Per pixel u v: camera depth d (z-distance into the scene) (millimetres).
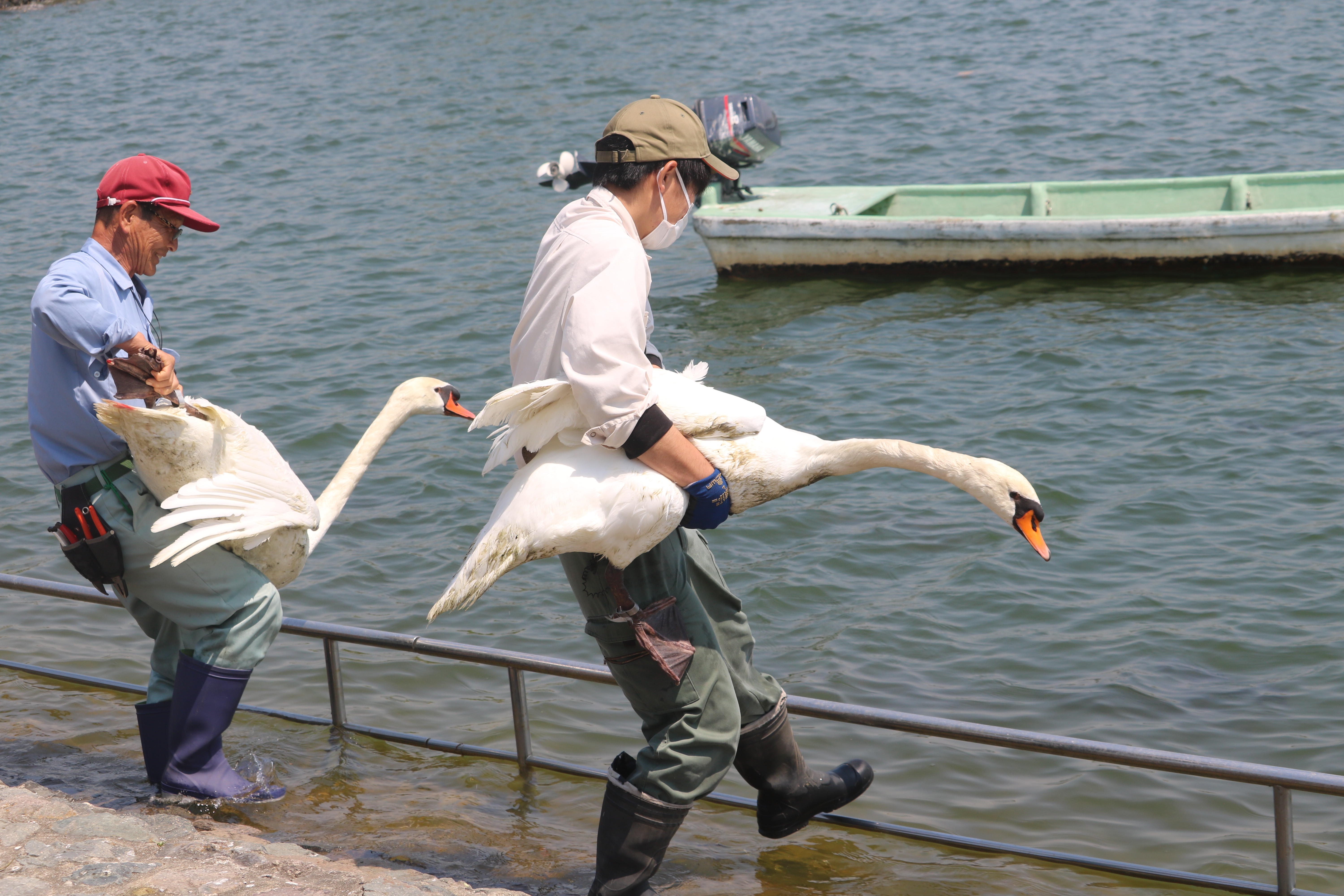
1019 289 15969
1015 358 13281
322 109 30766
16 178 25609
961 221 16250
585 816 5160
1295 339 13172
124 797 5113
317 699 7199
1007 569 8852
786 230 16922
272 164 25672
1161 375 12422
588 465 3775
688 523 3896
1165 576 8625
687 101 28938
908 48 32125
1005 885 4711
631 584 3996
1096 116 24047
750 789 6023
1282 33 29109
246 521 4562
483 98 30781
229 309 16391
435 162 24953
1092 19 33094
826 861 4887
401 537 9805
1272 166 19906
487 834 4996
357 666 7617
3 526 10125
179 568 4742
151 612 5098
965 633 8062
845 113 26406
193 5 52031
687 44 35531
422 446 11664
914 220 16422
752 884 4711
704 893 4645
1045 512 9562
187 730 4906
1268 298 14711
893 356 13719
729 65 32406
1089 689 7316
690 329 15398
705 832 5152
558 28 39844
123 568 4754
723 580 4480
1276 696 7156
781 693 4633
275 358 14383
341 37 41531
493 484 10750
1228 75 25859
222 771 5082
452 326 15273
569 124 27656
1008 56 30219
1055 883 4734
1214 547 8984
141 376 4508
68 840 4289
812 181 21516
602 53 35594
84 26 48812
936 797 6199
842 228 16719
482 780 5477
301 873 4141
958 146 22984
